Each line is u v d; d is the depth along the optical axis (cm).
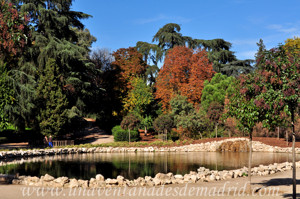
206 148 2962
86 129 4650
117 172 1602
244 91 977
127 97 4562
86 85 3684
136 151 2933
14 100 2798
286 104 867
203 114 3575
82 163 1973
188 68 4481
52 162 2033
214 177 1323
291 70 875
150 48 5725
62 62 3394
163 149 2962
